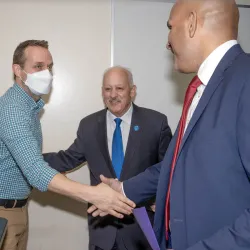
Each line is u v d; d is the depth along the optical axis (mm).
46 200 2186
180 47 983
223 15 915
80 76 2145
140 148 1749
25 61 1600
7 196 1588
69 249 2215
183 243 887
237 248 699
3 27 2051
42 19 2082
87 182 2201
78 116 2164
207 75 945
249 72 810
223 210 817
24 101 1542
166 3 2176
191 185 860
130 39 2162
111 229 1679
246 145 744
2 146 1521
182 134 986
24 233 1796
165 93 2223
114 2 2133
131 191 1388
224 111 821
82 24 2119
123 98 1788
